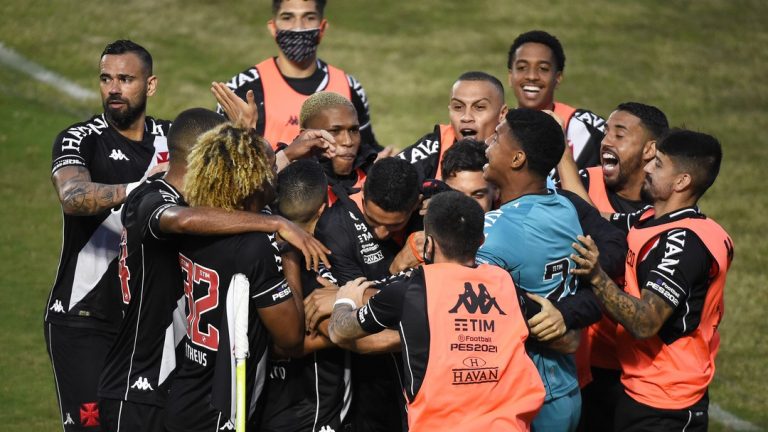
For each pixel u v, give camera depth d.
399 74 58.94
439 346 15.98
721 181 48.91
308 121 22.17
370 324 16.66
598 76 60.59
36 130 48.25
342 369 19.02
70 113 50.75
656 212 19.86
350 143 22.09
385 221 18.03
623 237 19.11
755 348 33.56
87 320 22.55
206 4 66.44
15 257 36.88
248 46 61.00
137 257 18.05
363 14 67.31
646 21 69.62
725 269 19.05
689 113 56.78
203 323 17.47
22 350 30.38
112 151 22.64
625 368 19.67
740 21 70.94
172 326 18.30
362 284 17.86
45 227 39.56
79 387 22.52
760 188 48.25
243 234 17.23
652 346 19.27
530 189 18.08
